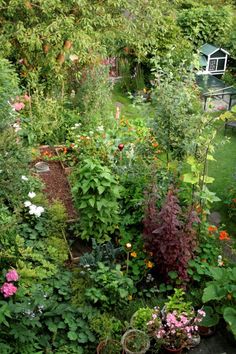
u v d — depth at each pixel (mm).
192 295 5434
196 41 11469
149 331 4789
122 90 11211
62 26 8445
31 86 8836
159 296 5414
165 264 5371
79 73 8898
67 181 7234
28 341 4441
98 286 5215
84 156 7352
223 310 5020
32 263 5367
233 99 10586
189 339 4855
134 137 7809
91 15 8867
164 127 6270
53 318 4809
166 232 5164
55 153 7988
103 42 9359
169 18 10836
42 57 8836
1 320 4203
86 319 4918
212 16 12188
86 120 8508
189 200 6047
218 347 5004
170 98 6176
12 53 8953
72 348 4621
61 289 5176
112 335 4805
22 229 5719
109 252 5746
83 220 5910
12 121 6895
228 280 5125
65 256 5621
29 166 7125
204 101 10180
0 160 5703
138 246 5809
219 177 7977
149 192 5961
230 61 11844
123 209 6316
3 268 4980
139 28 9664
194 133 6012
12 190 5773
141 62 10773
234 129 9609
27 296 4789
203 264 5613
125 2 9109
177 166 6387
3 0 8477
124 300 5168
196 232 5809
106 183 5590
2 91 7195
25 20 8703
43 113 8258
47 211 6207
